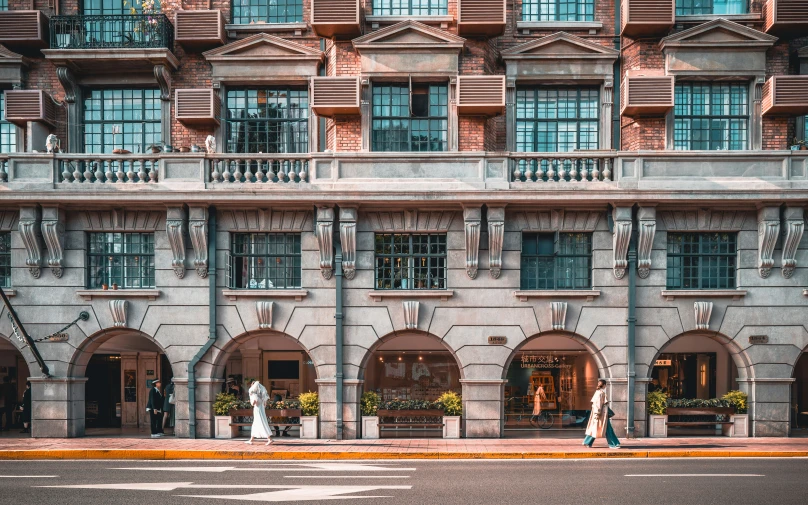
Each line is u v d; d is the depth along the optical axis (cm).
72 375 1961
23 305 1945
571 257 1983
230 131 2059
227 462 1558
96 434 2086
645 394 1944
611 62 2014
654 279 1948
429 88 2027
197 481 1246
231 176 1956
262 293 1945
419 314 1953
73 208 1948
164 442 1830
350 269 1944
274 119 2059
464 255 1956
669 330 1942
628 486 1195
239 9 2086
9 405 2392
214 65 2031
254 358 2436
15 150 2047
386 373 2267
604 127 2017
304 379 2428
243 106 2066
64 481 1249
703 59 1995
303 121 2062
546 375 2303
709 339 2278
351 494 1107
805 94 1919
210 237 1945
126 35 2014
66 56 1958
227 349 1967
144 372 2469
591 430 1728
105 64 2000
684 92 2028
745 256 1947
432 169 1919
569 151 1928
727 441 1847
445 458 1616
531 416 2281
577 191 1877
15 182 1894
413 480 1255
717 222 1950
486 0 1950
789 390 1945
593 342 1942
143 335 1980
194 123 2016
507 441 1859
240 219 1964
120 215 1959
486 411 1942
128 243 1988
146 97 2072
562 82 2039
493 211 1912
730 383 2258
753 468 1424
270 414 1944
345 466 1465
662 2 1955
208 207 1934
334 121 2009
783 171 1902
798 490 1162
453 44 1980
